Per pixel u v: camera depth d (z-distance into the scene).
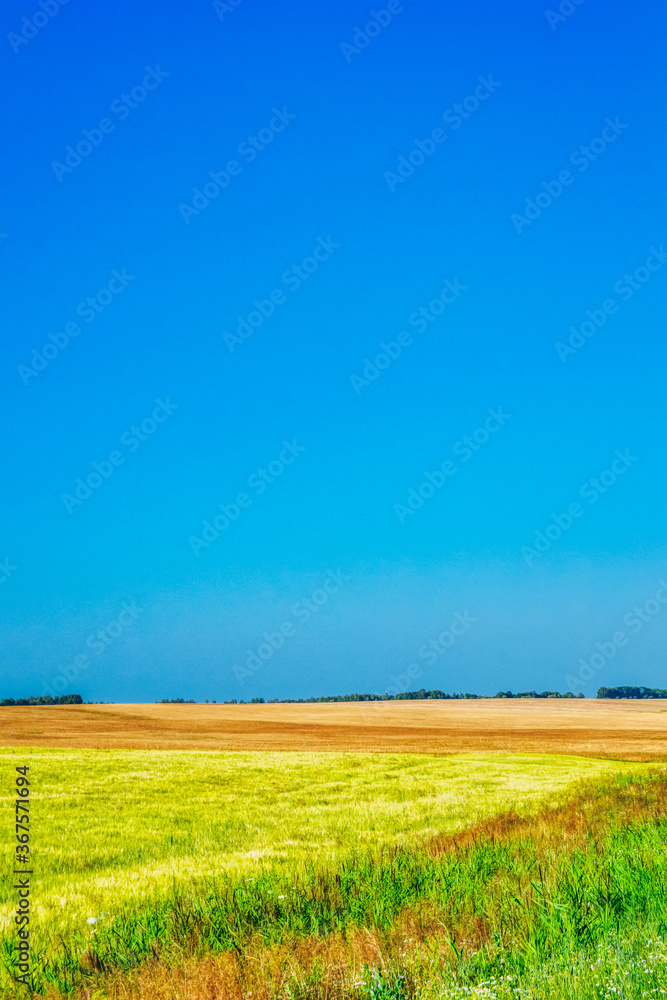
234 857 14.95
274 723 97.00
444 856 10.74
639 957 5.32
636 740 68.62
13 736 66.06
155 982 6.73
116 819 23.33
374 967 6.12
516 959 5.84
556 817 14.68
